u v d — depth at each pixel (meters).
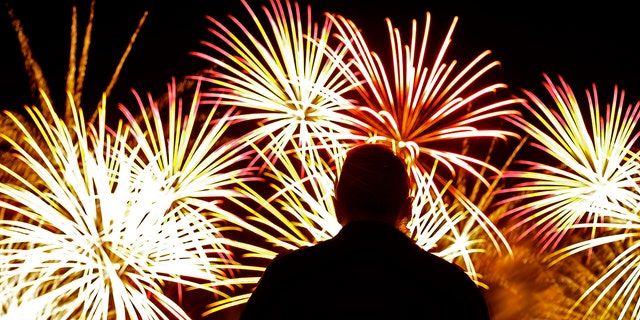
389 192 1.75
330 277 1.66
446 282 1.65
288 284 1.67
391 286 1.63
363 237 1.70
